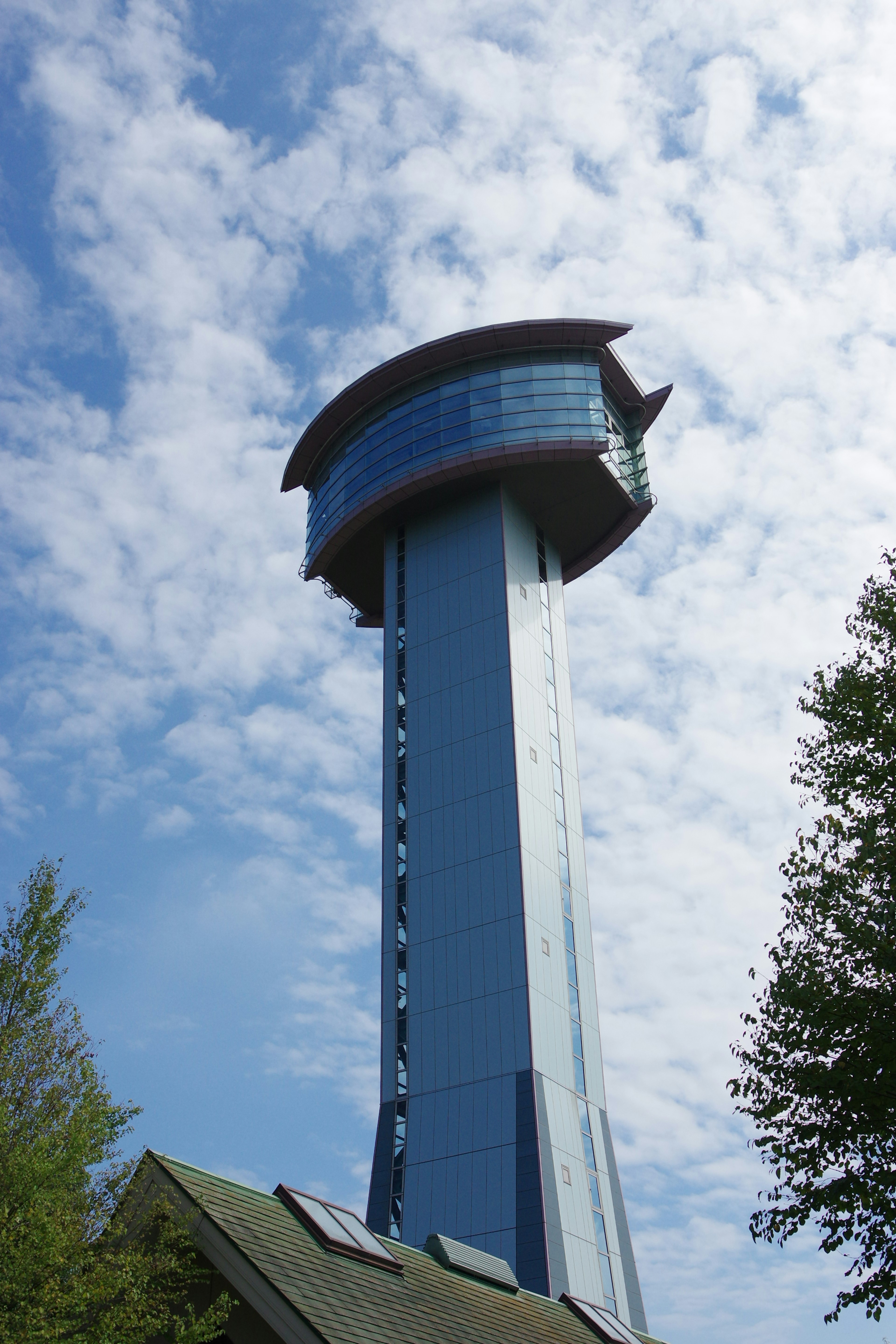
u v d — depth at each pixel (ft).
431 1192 216.54
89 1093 68.39
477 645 271.28
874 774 75.15
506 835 245.86
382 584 329.52
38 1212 58.65
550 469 284.41
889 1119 65.41
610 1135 234.58
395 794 268.00
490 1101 220.84
